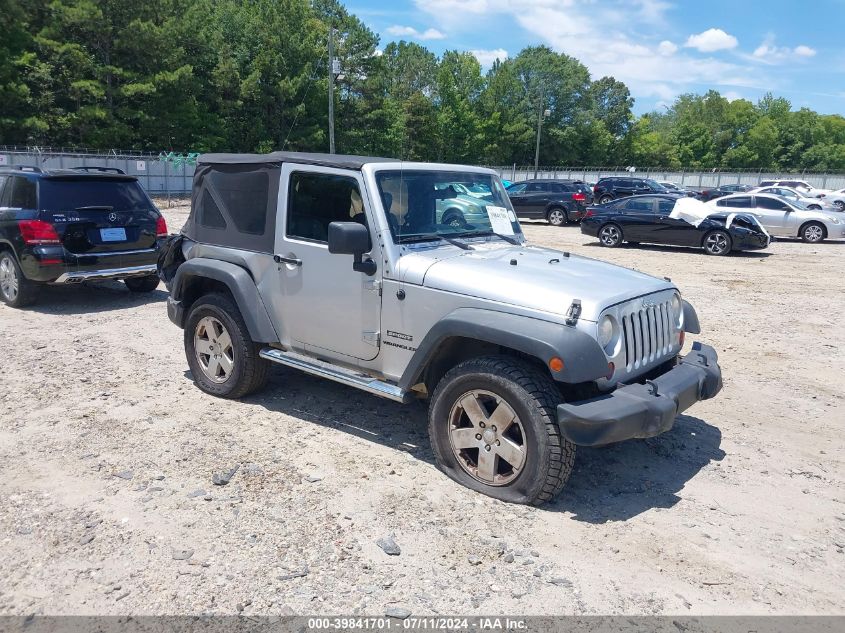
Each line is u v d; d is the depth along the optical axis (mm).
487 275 4121
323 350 4930
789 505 4223
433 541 3637
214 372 5719
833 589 3361
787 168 108125
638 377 4289
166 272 6262
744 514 4086
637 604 3189
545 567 3443
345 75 55281
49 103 37500
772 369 7262
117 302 9516
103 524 3699
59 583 3195
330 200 4711
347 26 55750
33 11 37188
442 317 4180
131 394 5762
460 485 4258
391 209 4508
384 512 3910
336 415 5387
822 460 4934
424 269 4277
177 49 42031
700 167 105125
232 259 5383
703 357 4527
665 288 4477
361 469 4449
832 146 109500
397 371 4492
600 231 18500
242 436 4930
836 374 7125
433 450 4344
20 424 5047
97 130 38188
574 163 87438
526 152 83625
